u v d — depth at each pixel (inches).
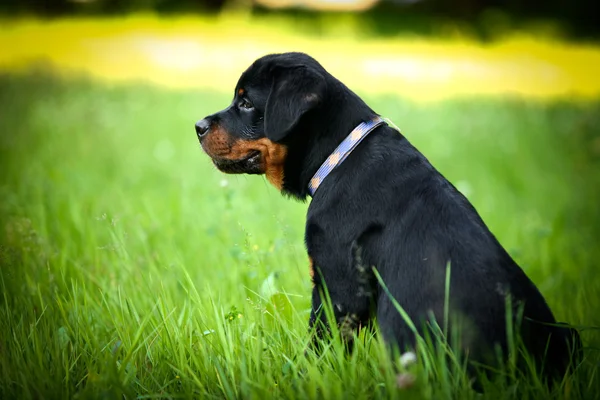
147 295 171.8
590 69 888.9
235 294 177.0
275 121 141.1
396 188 130.7
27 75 679.1
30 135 418.9
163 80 701.3
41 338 142.3
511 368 111.7
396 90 681.6
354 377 122.3
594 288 192.5
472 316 114.8
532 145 431.8
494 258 119.3
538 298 120.6
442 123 494.9
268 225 241.3
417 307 119.5
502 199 316.5
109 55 856.3
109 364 126.0
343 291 132.3
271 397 120.0
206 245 220.2
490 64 908.6
